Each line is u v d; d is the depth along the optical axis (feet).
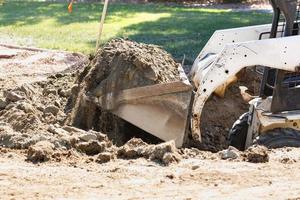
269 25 72.33
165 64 68.03
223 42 73.05
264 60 58.59
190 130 63.41
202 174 45.37
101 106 63.21
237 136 63.00
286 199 40.22
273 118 58.44
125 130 64.59
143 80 62.54
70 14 169.07
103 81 63.57
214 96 73.31
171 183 43.47
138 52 65.82
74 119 64.13
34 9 180.04
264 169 46.85
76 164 47.50
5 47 117.91
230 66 59.47
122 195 40.91
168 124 61.57
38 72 96.58
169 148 49.08
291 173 46.03
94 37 132.98
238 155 50.11
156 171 45.96
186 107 61.16
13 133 54.85
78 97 65.82
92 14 169.07
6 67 99.96
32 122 58.90
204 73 65.26
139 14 170.09
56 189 41.75
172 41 127.75
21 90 70.95
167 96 61.31
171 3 205.16
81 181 43.55
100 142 52.13
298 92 58.85
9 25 150.82
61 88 75.00
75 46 121.39
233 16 165.99
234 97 73.82
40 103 69.46
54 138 52.54
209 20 157.28
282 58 58.08
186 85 61.00
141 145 52.08
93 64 68.80
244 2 205.16
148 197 40.57
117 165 47.32
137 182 43.52
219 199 40.16
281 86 58.65
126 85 62.64
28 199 39.75
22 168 46.01
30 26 149.07
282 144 57.16
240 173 45.75
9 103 67.87
